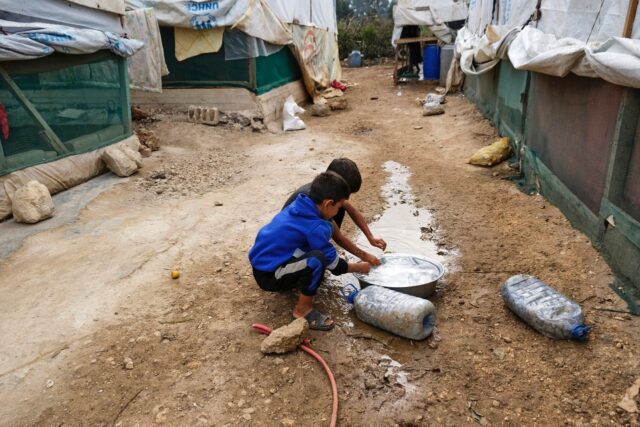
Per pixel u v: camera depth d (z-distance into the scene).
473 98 11.28
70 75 6.13
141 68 9.05
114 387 2.75
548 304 3.16
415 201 5.61
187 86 10.18
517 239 4.43
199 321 3.35
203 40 9.62
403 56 18.59
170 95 10.27
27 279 3.96
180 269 4.08
